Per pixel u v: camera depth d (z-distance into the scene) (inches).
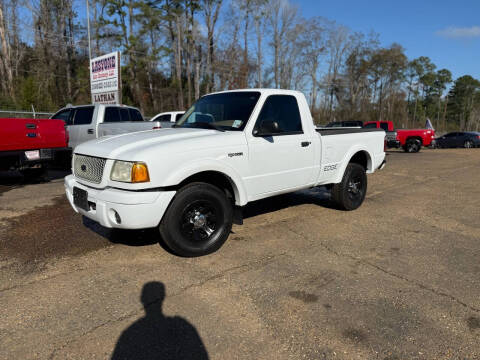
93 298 110.6
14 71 1279.5
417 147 781.3
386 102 2549.2
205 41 1504.7
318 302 109.1
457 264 138.7
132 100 1425.9
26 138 245.8
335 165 198.8
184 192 134.5
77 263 136.9
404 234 175.6
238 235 171.5
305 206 231.6
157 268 132.6
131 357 84.0
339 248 155.2
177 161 129.6
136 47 1284.4
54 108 904.9
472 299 111.4
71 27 1398.9
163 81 1638.8
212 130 155.7
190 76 1568.7
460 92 4183.1
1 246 153.6
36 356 84.0
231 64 1526.8
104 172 130.6
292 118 177.0
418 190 299.4
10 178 331.6
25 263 136.3
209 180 154.5
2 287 117.3
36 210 211.8
